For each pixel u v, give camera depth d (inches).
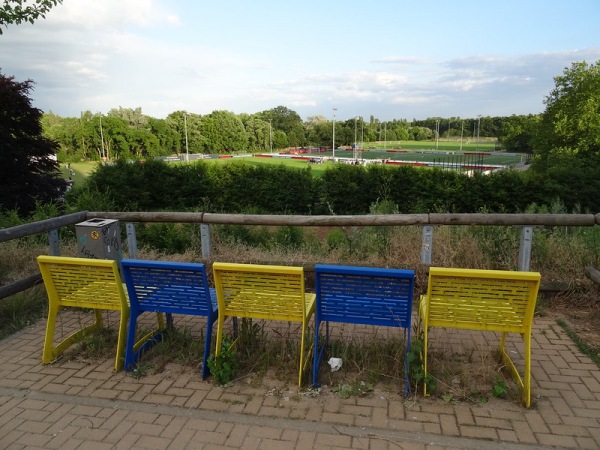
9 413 132.4
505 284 128.0
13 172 697.6
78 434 122.2
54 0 327.9
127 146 3299.7
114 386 145.4
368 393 138.6
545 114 1434.5
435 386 135.2
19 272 247.4
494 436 118.3
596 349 165.0
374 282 136.1
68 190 771.4
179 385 144.9
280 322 190.1
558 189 763.4
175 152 3885.3
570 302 204.4
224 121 4128.9
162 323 176.1
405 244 237.0
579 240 228.5
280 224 223.9
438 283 131.6
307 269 227.8
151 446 116.9
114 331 183.5
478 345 167.0
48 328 160.2
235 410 131.2
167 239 298.4
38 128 733.3
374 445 115.7
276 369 150.9
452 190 767.7
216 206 849.5
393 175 793.6
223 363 145.3
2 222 349.4
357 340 168.1
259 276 141.3
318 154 3932.1
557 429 120.9
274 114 5132.9
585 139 1226.0
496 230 238.8
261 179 848.3
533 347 167.3
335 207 817.5
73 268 154.8
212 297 165.2
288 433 120.8
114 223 214.1
